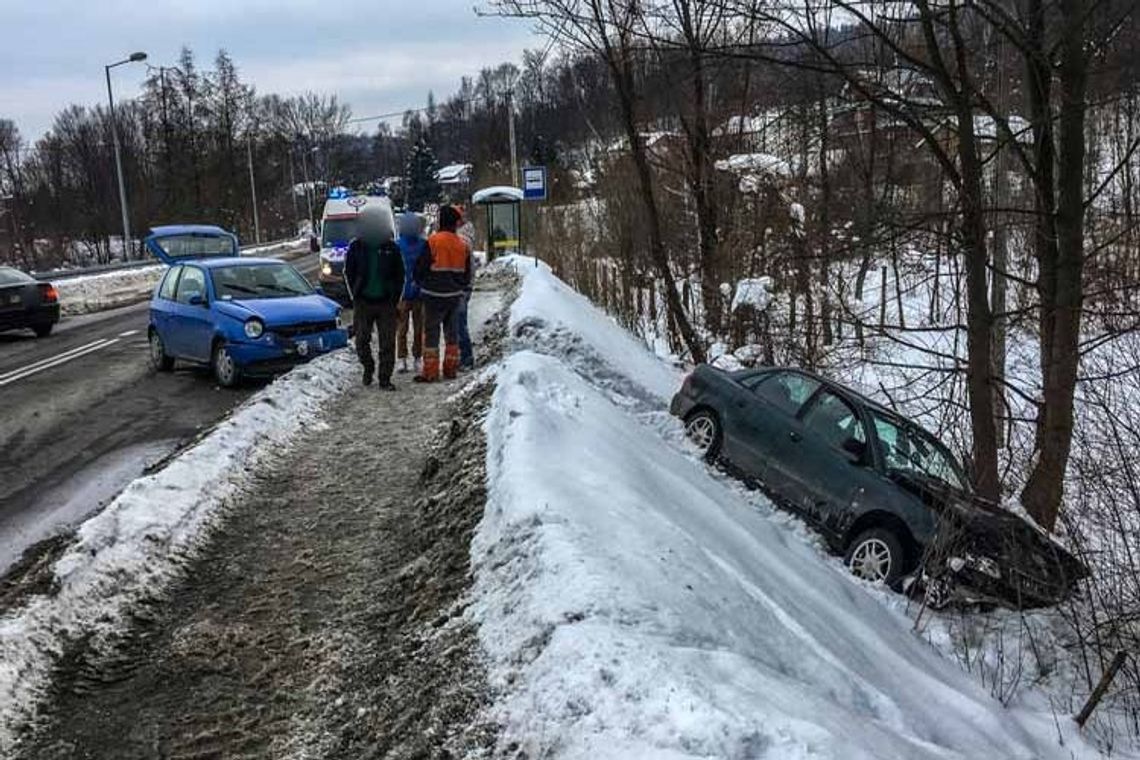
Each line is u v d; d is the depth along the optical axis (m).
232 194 69.31
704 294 17.09
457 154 99.12
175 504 6.16
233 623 4.84
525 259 27.92
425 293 10.98
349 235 21.48
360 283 10.57
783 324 14.27
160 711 4.02
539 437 5.96
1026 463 9.98
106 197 67.69
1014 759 4.70
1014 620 7.32
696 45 10.36
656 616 3.75
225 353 12.20
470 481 5.91
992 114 8.47
